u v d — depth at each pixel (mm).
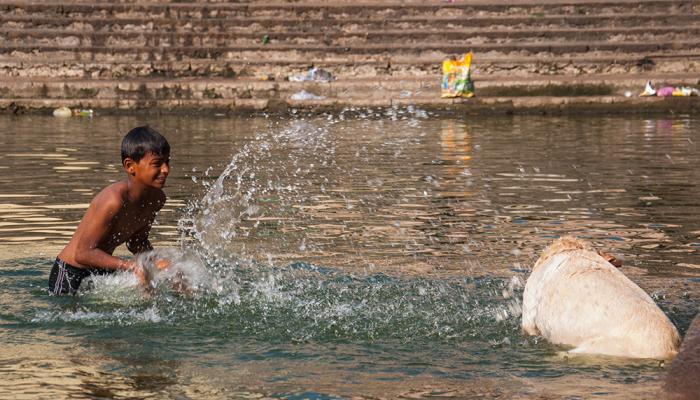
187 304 5574
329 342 4879
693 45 21422
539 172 11148
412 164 11914
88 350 4699
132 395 4051
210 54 21734
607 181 10453
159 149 5875
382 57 21531
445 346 4816
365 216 8547
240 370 4410
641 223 8109
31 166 11484
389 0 23406
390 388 4156
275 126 16953
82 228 5867
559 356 4605
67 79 20719
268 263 6711
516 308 5562
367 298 5762
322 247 7270
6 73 21062
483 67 21281
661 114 18906
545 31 21922
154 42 22016
